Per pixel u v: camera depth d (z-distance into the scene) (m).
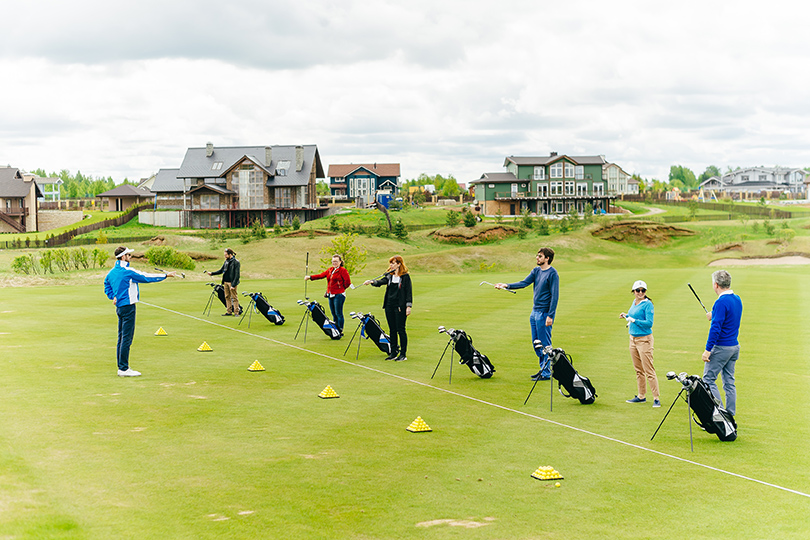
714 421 8.14
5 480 6.48
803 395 10.71
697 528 5.70
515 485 6.66
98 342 14.84
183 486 6.46
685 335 16.66
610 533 5.58
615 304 23.45
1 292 26.08
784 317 19.78
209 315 19.92
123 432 8.16
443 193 143.25
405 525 5.68
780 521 5.86
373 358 13.63
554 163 100.56
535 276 11.91
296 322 18.64
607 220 72.00
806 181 130.75
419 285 30.62
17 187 87.00
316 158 95.81
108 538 5.31
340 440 8.06
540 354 11.58
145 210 95.69
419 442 8.05
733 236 68.00
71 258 40.94
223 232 69.31
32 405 9.34
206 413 9.14
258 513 5.88
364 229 70.12
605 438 8.36
